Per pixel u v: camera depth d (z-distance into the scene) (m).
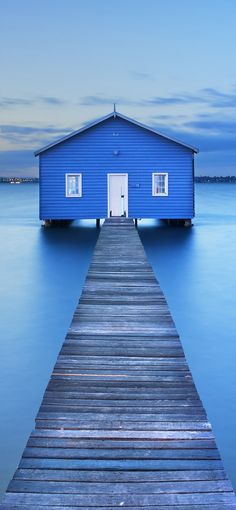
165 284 14.83
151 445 4.33
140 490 3.68
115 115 26.28
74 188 26.89
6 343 9.53
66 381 5.64
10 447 5.83
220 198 78.62
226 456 5.59
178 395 5.30
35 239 24.09
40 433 4.51
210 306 12.30
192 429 4.60
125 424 4.68
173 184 27.00
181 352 6.53
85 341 6.94
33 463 4.04
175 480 3.81
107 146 26.78
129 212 27.00
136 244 16.11
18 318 11.23
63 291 13.81
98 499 3.58
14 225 32.03
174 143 26.86
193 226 30.95
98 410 4.95
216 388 7.44
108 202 26.88
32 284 14.67
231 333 10.16
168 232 27.34
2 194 102.38
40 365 8.40
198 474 3.90
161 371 5.94
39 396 7.18
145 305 8.81
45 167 26.78
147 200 27.02
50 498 3.59
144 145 26.81
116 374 5.84
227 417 6.49
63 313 11.62
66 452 4.21
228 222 34.06
